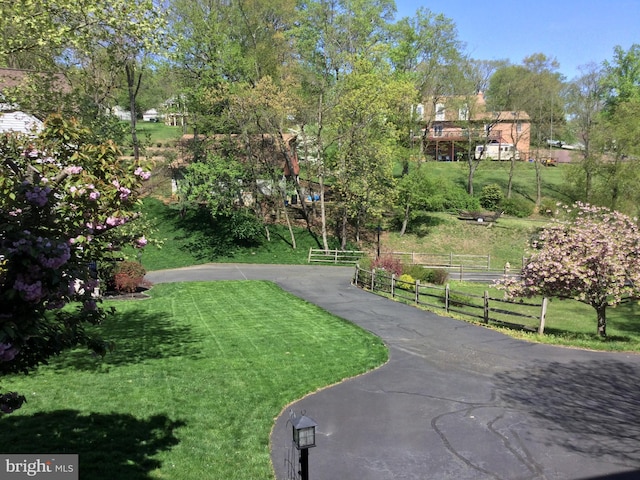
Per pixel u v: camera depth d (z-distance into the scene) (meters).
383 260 25.73
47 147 5.30
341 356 11.09
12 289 3.48
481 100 47.25
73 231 4.80
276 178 34.09
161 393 8.45
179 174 37.72
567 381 9.52
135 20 11.55
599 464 6.36
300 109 31.12
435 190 37.84
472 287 26.11
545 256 13.68
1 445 6.25
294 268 29.34
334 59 30.66
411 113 37.53
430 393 8.92
